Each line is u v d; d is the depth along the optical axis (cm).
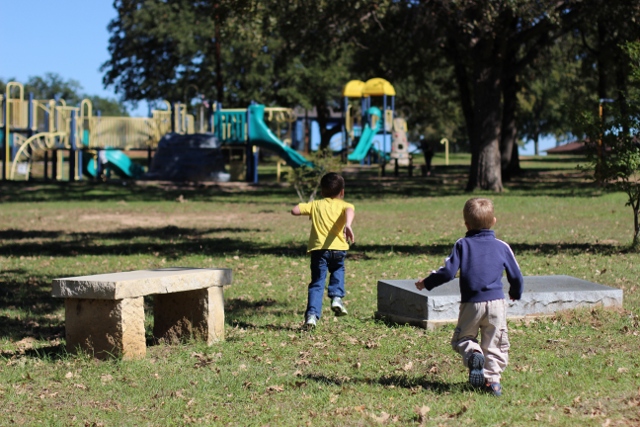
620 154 1270
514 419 478
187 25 5694
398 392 547
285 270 1183
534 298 772
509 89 3794
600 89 3556
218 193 3041
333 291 768
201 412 514
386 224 1834
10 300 965
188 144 3941
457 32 2766
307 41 2964
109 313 630
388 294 802
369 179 3997
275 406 522
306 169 2630
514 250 1330
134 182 3734
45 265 1259
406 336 720
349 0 2391
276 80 6069
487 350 532
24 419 504
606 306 793
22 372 609
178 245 1507
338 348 684
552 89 6212
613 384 549
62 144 4050
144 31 5862
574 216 1917
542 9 2336
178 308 704
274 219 2030
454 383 566
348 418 493
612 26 3088
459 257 530
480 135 2927
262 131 3828
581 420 472
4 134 3891
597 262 1173
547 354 643
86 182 3738
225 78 5947
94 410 521
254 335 737
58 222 1992
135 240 1597
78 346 645
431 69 3728
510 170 3775
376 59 3453
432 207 2273
